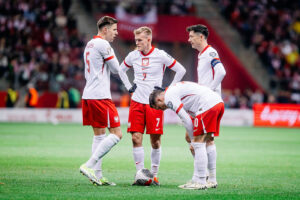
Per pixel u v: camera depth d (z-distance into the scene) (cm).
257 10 9744
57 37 8481
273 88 8850
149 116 2211
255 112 7256
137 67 2264
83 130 5672
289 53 9350
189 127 1972
